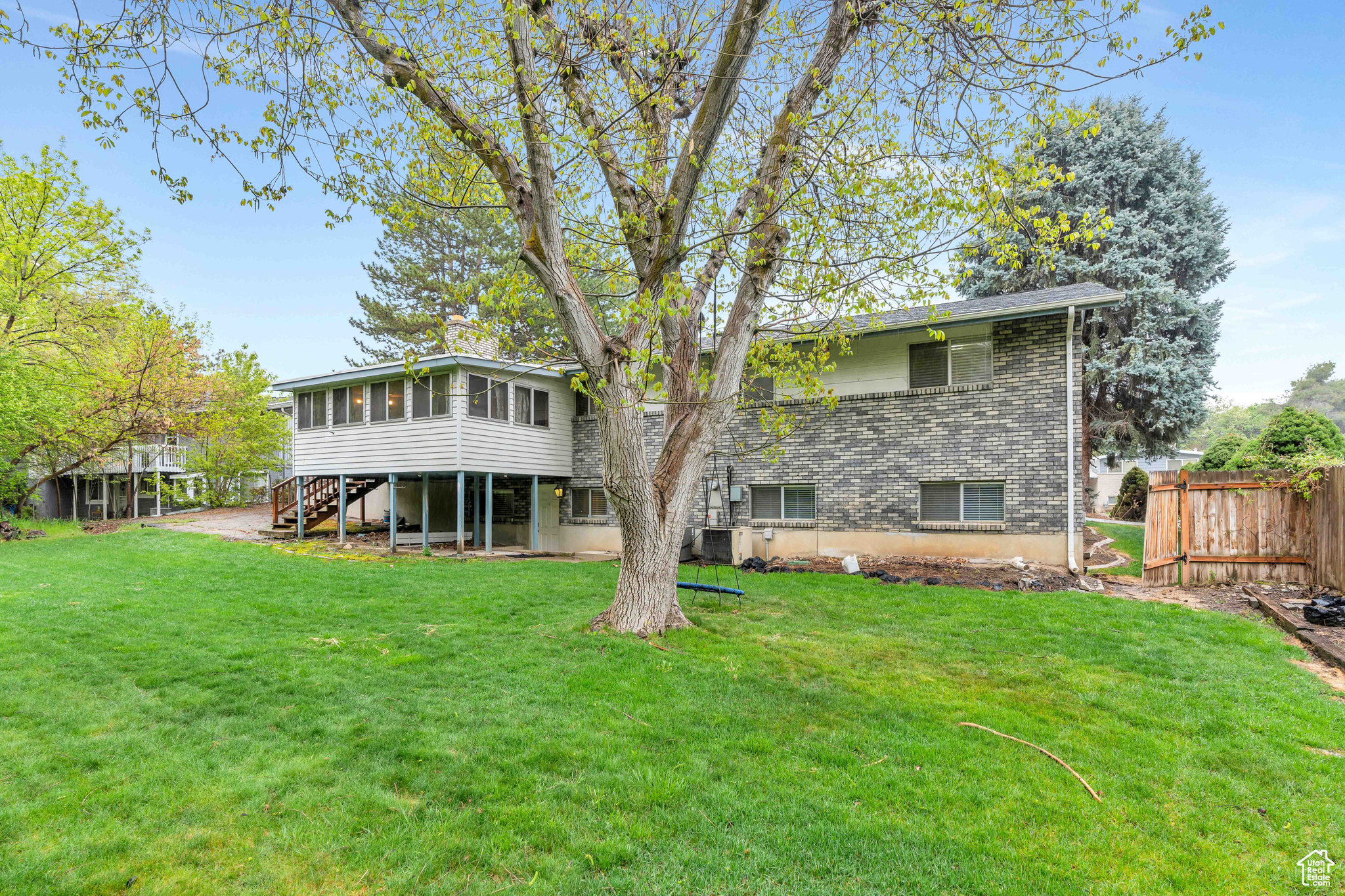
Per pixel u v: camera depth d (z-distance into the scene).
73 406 17.89
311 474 16.84
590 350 6.34
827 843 2.92
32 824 2.97
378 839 2.90
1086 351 19.56
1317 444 13.49
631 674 5.25
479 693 4.82
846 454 13.02
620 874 2.69
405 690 4.86
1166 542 9.48
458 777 3.48
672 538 6.89
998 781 3.53
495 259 27.91
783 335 9.24
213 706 4.50
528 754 3.76
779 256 6.95
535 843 2.89
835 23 6.47
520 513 18.30
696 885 2.62
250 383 22.73
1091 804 3.30
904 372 12.66
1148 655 5.87
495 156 6.07
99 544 14.63
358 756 3.75
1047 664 5.67
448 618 7.30
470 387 14.33
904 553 12.38
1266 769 3.69
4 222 16.47
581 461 17.14
